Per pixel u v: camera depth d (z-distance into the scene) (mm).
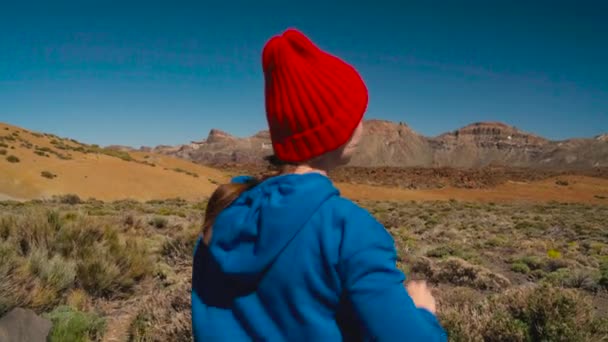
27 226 8438
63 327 5363
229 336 1223
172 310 6090
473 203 74562
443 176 124750
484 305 5980
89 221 9195
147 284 8109
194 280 1430
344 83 1241
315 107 1209
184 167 79812
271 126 1307
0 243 7328
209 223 1373
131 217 15594
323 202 1154
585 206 75625
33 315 5203
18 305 5656
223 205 1343
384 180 112625
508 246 16984
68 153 61531
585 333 5023
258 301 1194
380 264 1085
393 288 1074
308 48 1238
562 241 20531
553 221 36156
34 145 61156
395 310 1049
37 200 41656
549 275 10203
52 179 48312
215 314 1282
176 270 9250
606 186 117125
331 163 1311
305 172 1277
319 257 1112
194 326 1341
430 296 1227
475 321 5352
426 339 1039
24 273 6293
